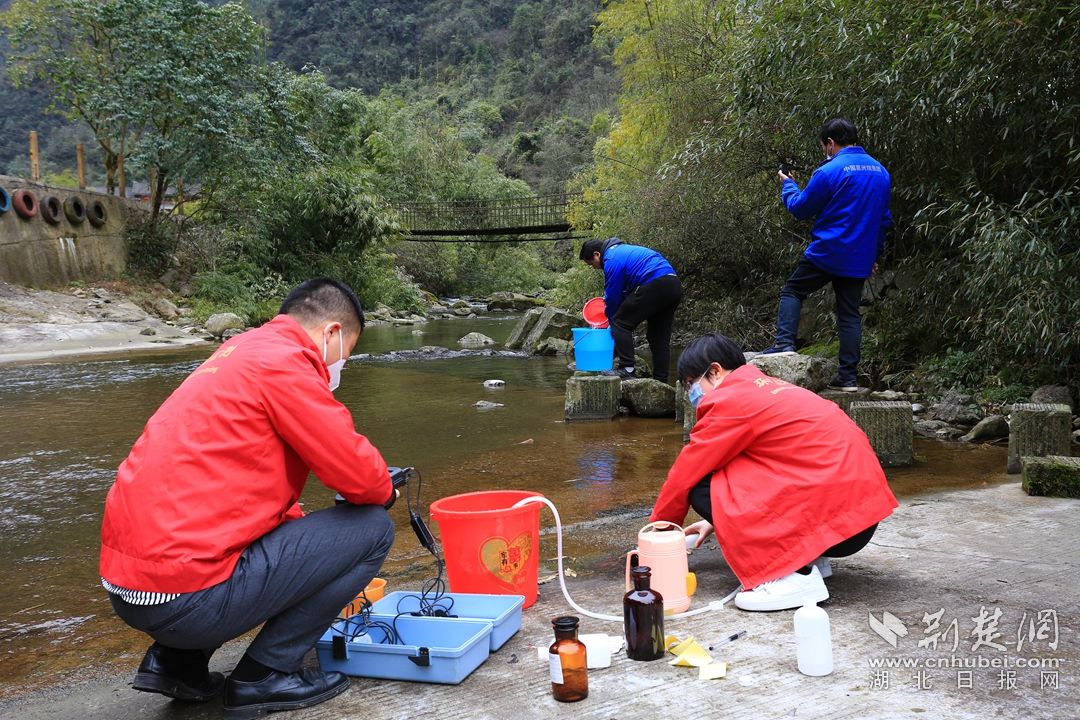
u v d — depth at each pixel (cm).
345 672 218
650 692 201
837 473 251
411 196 3344
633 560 296
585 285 1347
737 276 1057
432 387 832
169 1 1670
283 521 217
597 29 1488
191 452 189
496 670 217
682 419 626
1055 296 495
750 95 718
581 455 512
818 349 751
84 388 854
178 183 1942
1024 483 386
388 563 323
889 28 579
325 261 2042
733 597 262
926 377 640
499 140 6425
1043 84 504
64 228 1636
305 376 198
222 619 191
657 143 1191
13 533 384
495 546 257
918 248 691
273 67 1886
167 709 209
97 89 1683
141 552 185
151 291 1747
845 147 514
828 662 205
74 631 271
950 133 594
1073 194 524
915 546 308
